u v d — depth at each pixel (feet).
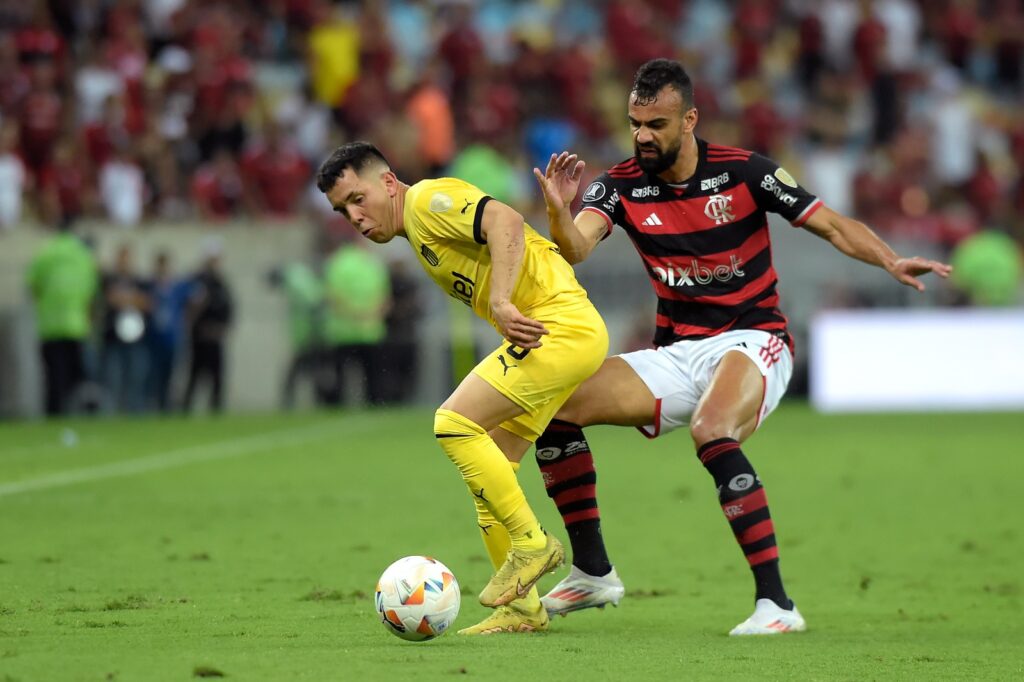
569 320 67.56
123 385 225.15
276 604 73.10
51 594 75.56
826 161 281.33
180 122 255.09
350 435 193.06
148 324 223.10
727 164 73.41
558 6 322.55
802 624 68.69
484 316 69.31
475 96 270.05
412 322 235.61
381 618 61.36
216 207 244.22
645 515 115.75
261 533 102.53
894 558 94.73
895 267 71.61
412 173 253.03
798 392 249.96
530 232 69.72
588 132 282.15
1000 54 336.08
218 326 226.17
